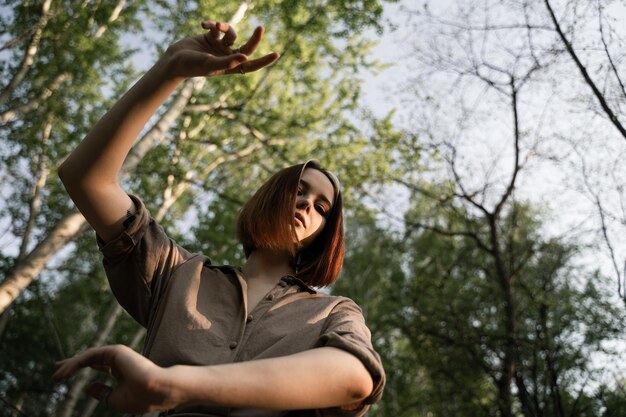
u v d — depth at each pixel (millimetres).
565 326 9375
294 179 1389
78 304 15922
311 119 10023
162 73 1057
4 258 12391
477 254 12047
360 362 894
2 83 10312
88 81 10609
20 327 14523
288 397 809
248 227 1343
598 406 8883
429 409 12062
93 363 800
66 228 6891
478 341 9531
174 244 1267
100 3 9977
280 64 9961
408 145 9547
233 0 9531
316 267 1460
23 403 14414
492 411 9844
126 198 1192
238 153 11859
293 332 1097
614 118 7105
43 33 9586
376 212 10367
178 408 1000
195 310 1116
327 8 9109
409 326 10523
